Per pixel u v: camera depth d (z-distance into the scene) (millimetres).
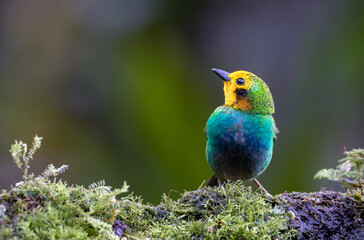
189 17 14492
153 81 14344
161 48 14562
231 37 14258
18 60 13992
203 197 4516
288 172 13266
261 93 6844
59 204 3676
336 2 13742
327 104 13594
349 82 13547
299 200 4746
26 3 13969
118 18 14305
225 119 6746
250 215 4254
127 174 13719
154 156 13836
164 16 14438
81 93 14172
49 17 14070
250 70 14039
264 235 4082
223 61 14281
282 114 13695
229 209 4348
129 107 14211
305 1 13773
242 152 6734
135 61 14414
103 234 3633
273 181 13289
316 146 13375
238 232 4070
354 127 13352
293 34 13867
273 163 13438
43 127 13617
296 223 4504
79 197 3799
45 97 13945
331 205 4793
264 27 14016
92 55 14266
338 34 13711
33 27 14008
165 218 4336
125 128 14062
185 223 4242
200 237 4094
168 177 13672
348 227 4727
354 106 13453
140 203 4410
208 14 14359
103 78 14266
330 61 13664
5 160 13055
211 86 14430
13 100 13734
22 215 3510
